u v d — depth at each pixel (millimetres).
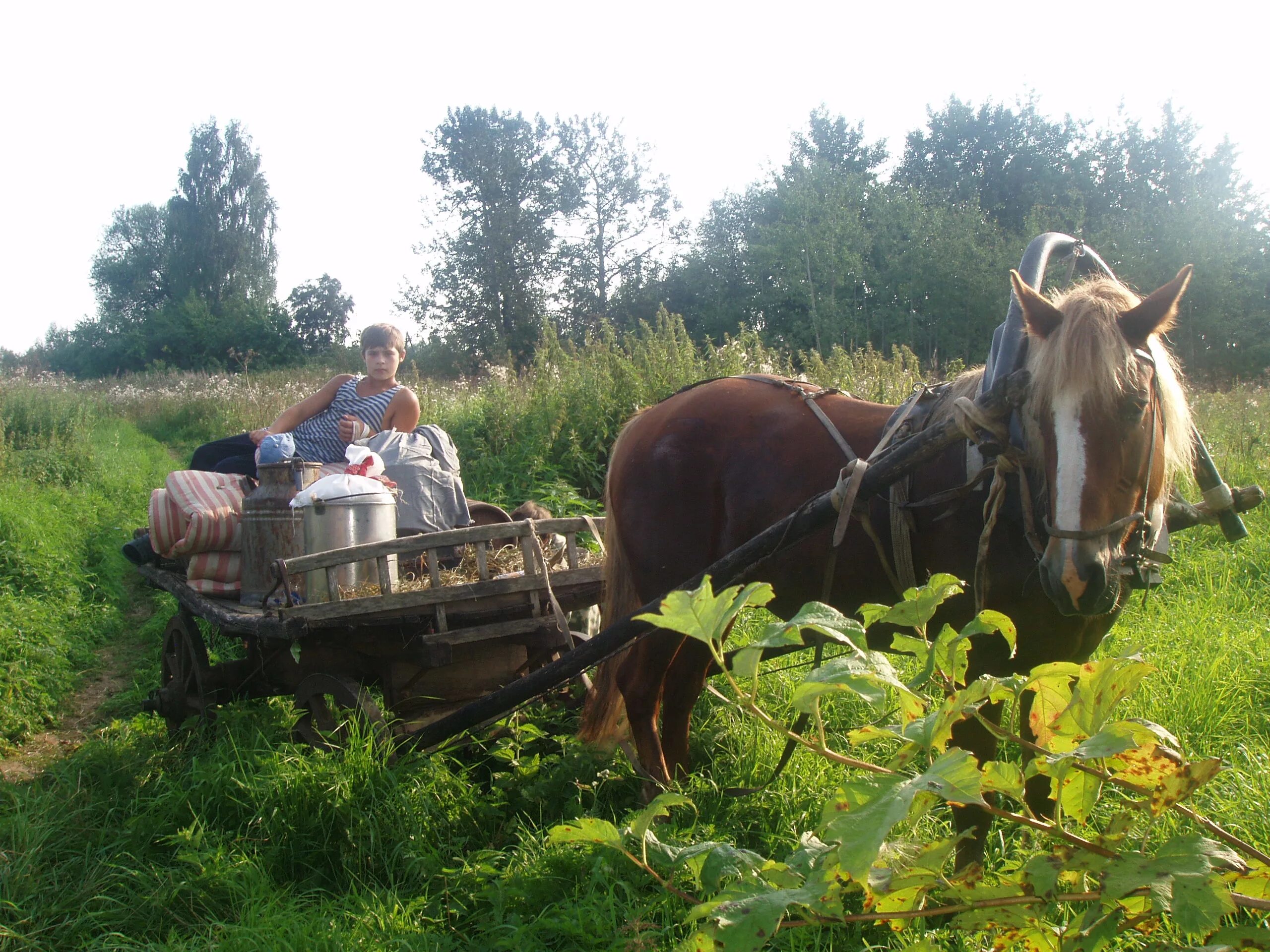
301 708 4207
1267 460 8922
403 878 3291
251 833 3523
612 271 49094
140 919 3113
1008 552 2867
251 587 4176
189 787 3924
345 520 3906
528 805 3688
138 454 16172
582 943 2766
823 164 34156
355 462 4207
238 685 4676
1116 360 2406
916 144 52812
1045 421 2498
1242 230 29531
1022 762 1911
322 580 3805
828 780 3691
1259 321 29328
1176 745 1649
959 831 2920
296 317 59094
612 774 3844
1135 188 41469
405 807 3420
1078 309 2506
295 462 4195
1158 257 29203
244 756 3955
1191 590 5809
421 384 13531
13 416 15414
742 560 3158
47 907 3174
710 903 1541
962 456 3031
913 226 31484
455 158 47094
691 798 3678
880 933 2693
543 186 47938
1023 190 46594
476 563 4383
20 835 3559
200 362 51438
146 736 4906
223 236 65250
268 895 3102
